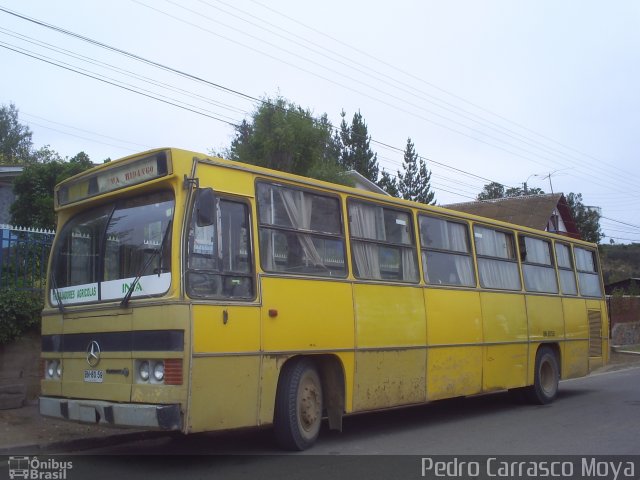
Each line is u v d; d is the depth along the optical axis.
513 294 11.88
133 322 6.54
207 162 6.88
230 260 6.92
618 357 25.47
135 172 6.96
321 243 8.12
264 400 7.03
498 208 40.47
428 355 9.55
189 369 6.19
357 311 8.38
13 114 47.44
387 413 11.36
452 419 10.59
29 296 9.73
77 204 7.67
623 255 70.75
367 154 50.56
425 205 10.13
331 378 8.12
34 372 9.73
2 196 21.94
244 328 6.83
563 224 41.72
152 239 6.74
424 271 9.80
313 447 7.92
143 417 6.15
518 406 12.30
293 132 23.36
